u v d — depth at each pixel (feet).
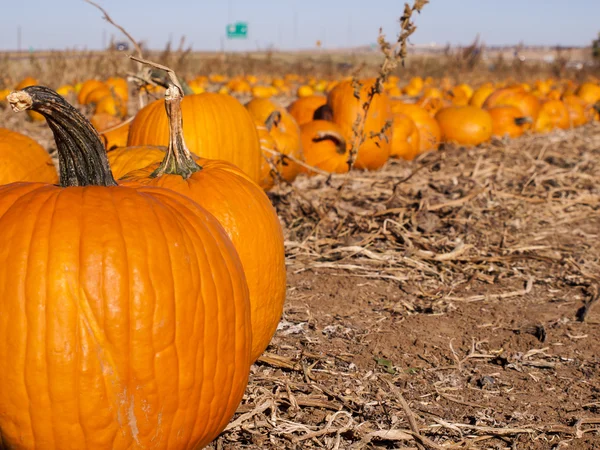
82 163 3.12
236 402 3.17
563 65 37.27
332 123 9.27
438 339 4.80
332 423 3.79
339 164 9.04
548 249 6.63
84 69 24.53
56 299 2.77
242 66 38.11
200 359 2.97
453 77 34.45
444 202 7.68
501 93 14.56
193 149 5.99
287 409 3.91
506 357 4.55
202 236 3.08
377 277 5.85
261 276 3.75
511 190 8.68
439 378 4.30
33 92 2.95
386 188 8.30
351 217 6.95
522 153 11.27
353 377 4.25
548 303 5.48
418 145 10.78
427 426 3.80
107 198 2.99
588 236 7.20
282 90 30.01
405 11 6.14
